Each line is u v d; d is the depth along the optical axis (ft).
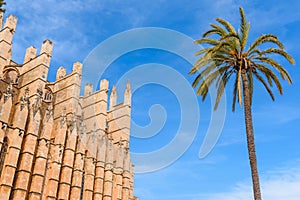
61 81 186.70
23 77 163.94
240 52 94.79
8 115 131.34
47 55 163.32
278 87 95.20
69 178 150.61
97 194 167.02
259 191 78.43
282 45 91.81
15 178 128.67
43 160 139.23
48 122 147.23
